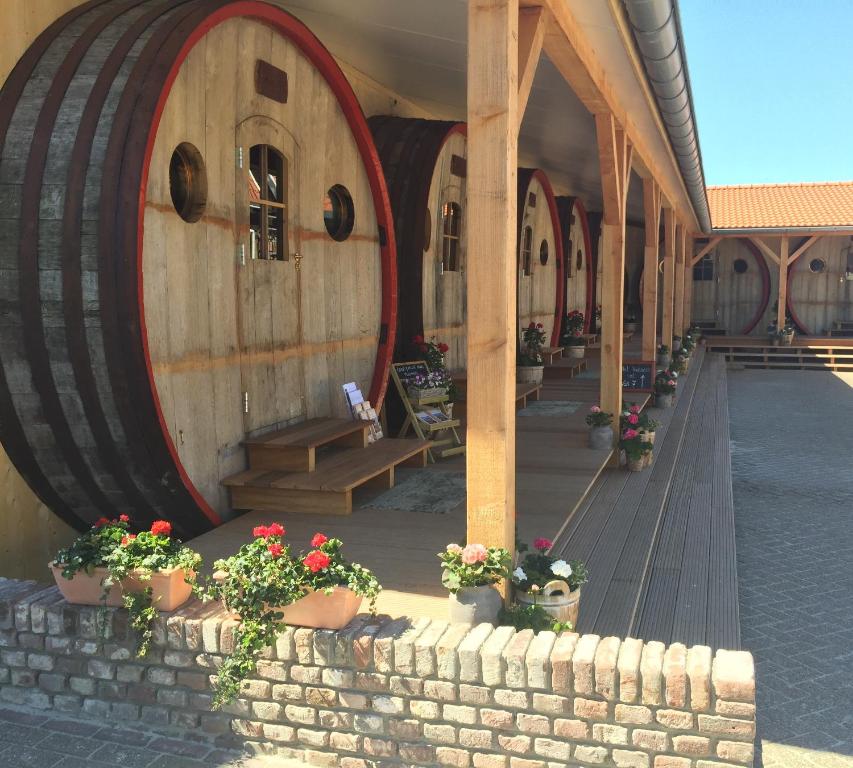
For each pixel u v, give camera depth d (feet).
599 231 56.18
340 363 19.94
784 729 11.85
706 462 27.53
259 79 16.10
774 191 77.71
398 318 24.13
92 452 12.73
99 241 11.49
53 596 11.27
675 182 37.55
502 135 10.96
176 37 12.60
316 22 20.68
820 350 65.00
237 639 10.09
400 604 11.57
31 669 11.11
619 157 21.95
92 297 11.58
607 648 9.51
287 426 17.80
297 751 10.18
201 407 14.75
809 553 20.17
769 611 16.40
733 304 71.05
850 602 16.88
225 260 15.28
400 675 9.74
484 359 11.27
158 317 13.33
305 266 18.31
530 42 12.32
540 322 39.93
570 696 9.22
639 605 14.90
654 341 35.50
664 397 36.40
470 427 11.40
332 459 17.71
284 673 10.14
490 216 11.09
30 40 13.28
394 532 14.90
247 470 16.37
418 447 19.33
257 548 10.36
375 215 21.35
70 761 9.89
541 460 21.72
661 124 23.76
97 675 10.84
